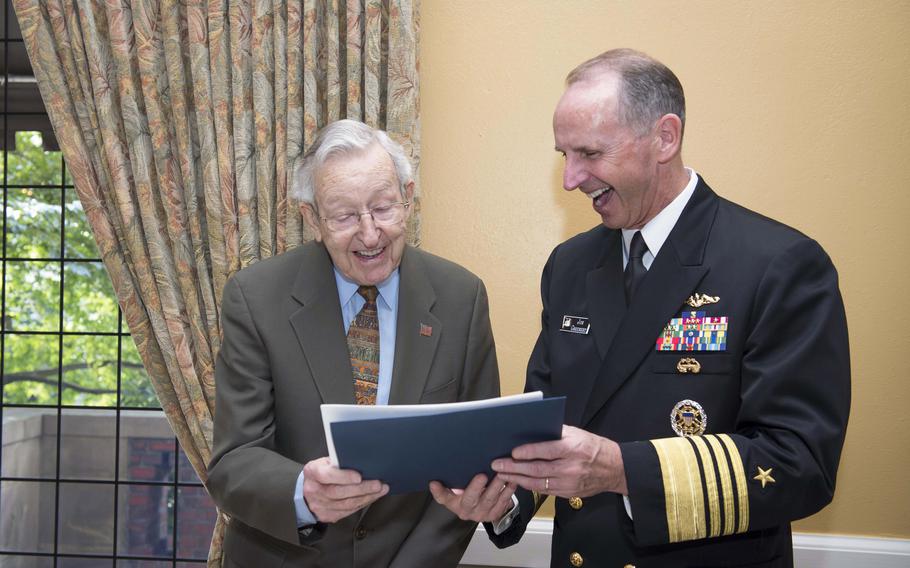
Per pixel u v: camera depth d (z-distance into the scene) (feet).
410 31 8.35
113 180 8.84
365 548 5.35
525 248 8.93
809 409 4.25
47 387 16.67
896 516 8.33
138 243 8.89
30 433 16.38
